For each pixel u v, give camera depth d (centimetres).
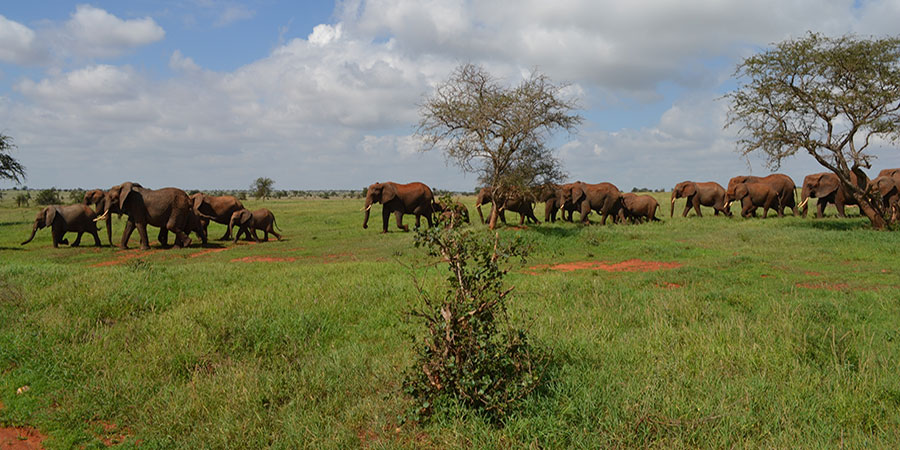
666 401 476
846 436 426
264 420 494
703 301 913
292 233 2698
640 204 2723
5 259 1764
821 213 2895
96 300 854
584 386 513
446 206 516
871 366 560
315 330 762
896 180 2586
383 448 430
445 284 948
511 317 762
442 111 2075
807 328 696
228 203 2469
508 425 442
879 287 1048
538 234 1939
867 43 1939
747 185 3030
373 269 1310
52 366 616
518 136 2031
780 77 2078
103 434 491
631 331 739
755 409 477
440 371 485
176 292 1015
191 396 531
